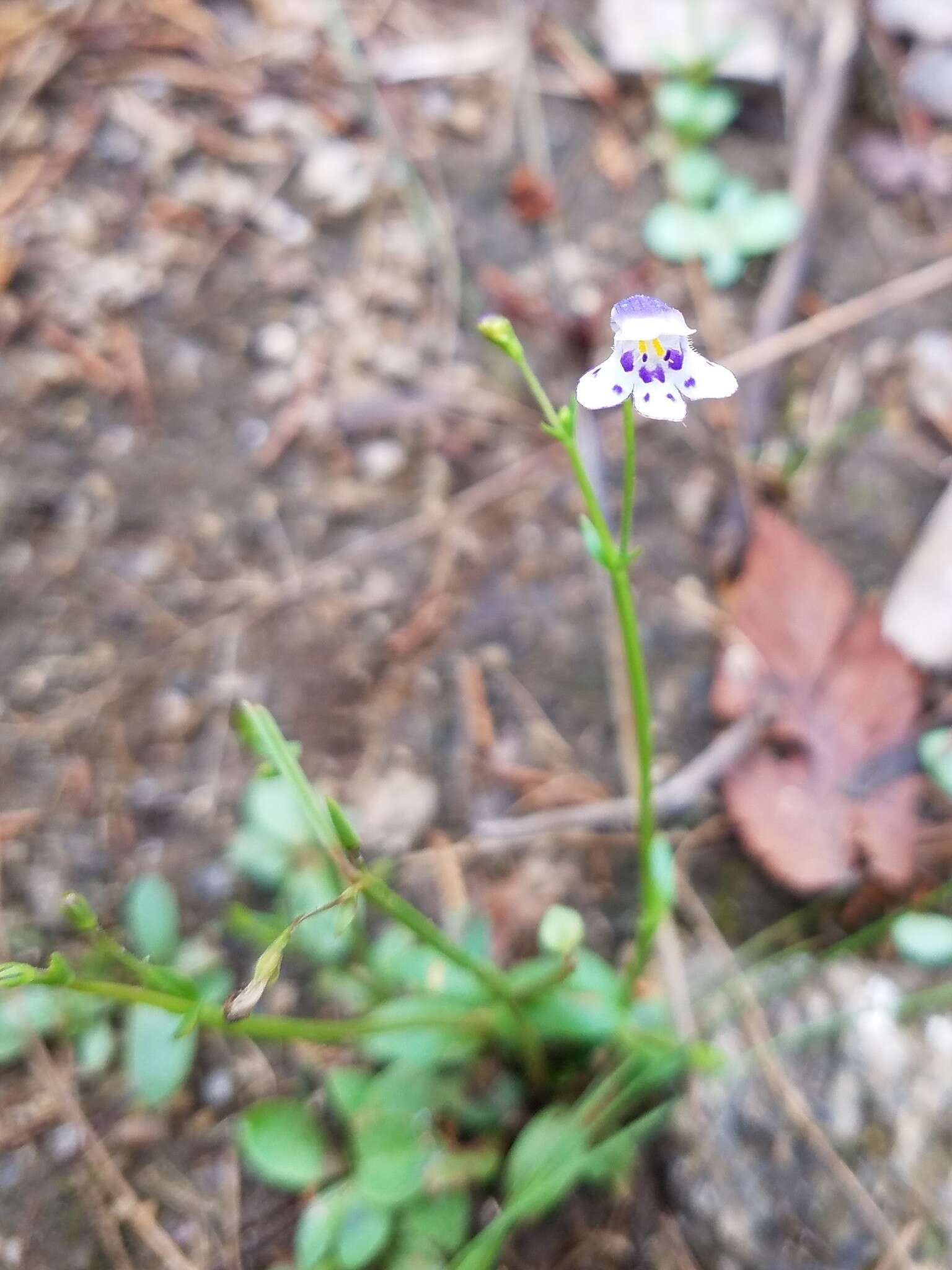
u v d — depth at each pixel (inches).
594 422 4.0
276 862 3.1
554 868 3.3
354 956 3.0
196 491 3.8
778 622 3.5
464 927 3.1
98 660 3.5
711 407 4.0
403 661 3.6
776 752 3.4
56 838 3.3
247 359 4.0
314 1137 2.7
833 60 4.5
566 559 3.8
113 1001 3.0
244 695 3.5
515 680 3.6
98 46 4.4
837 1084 2.8
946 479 3.9
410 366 4.1
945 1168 2.6
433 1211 2.7
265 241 4.2
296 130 4.4
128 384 3.9
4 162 4.2
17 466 3.7
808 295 4.2
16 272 4.0
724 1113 2.8
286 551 3.7
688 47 4.6
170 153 4.3
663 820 3.4
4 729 3.4
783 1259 2.6
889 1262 2.6
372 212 4.3
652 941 3.0
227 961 3.1
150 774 3.4
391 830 3.3
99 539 3.7
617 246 4.3
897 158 4.5
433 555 3.8
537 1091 2.9
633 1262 2.7
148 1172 2.9
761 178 4.5
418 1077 2.8
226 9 4.6
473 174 4.4
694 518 3.8
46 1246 2.8
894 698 3.4
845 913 3.2
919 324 4.2
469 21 4.7
